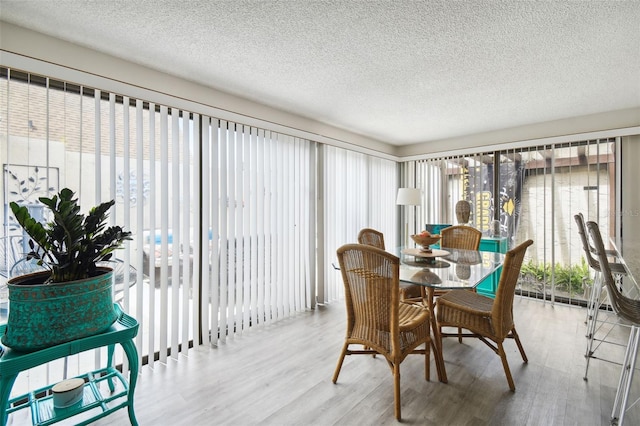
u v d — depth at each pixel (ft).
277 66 7.64
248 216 9.74
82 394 5.17
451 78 8.34
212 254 8.85
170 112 8.09
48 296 4.33
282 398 6.27
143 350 7.83
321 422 5.56
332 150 13.03
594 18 5.65
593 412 5.76
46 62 6.14
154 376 7.13
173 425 5.49
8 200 5.79
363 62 7.43
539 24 5.86
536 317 10.68
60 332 4.41
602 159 11.16
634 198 10.59
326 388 6.62
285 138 11.03
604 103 10.21
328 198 12.88
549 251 12.27
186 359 7.95
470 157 14.52
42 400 5.12
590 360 7.70
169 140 7.98
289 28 6.06
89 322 4.68
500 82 8.57
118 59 7.14
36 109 6.11
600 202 11.17
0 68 5.75
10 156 5.83
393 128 13.34
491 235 13.67
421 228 16.24
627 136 10.71
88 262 4.88
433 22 5.82
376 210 15.53
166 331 7.78
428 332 6.71
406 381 6.87
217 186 8.96
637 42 6.45
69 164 6.45
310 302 11.92
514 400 6.14
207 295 8.76
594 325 7.40
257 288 10.04
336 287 13.25
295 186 11.39
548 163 12.32
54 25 5.91
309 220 11.97
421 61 7.38
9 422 5.59
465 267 8.15
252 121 9.83
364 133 14.20
